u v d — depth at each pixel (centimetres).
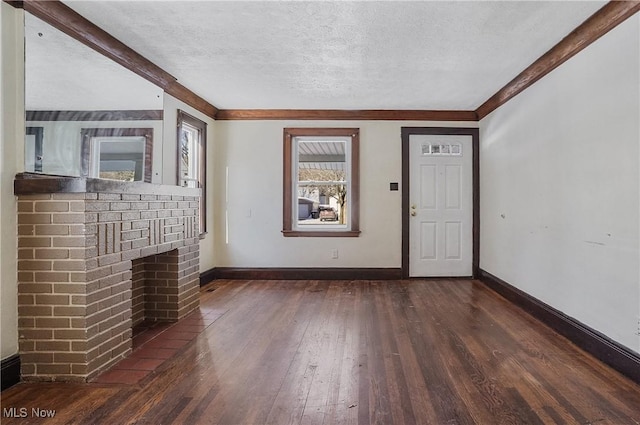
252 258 523
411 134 517
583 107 279
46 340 225
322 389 217
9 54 219
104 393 212
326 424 183
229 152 520
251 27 269
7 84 218
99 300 236
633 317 229
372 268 519
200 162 478
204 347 279
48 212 223
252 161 520
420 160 518
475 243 516
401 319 345
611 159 248
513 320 341
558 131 314
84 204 222
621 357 236
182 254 348
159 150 368
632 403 201
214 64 342
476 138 515
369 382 225
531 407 197
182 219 348
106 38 283
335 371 239
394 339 295
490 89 419
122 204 259
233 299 415
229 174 521
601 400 204
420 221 521
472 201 518
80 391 214
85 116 275
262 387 219
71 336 224
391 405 199
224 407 198
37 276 224
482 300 410
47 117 241
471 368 243
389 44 297
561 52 301
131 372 238
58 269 224
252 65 344
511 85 395
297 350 273
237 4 237
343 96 446
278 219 520
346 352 269
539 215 347
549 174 329
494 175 460
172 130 400
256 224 521
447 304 395
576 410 194
